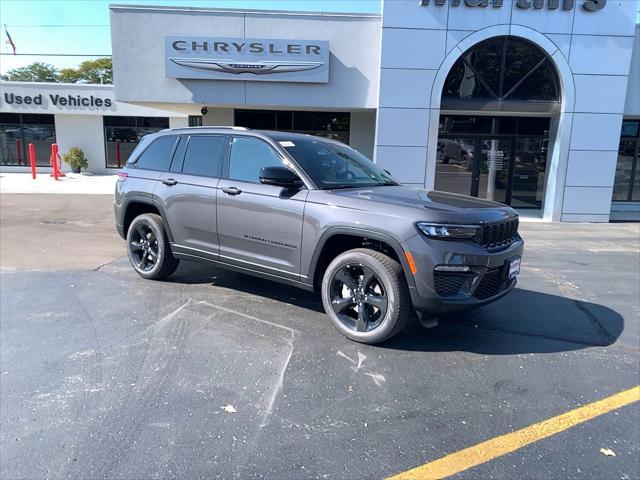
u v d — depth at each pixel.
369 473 2.75
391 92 13.10
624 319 5.36
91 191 17.02
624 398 3.63
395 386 3.71
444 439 3.08
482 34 12.84
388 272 4.15
